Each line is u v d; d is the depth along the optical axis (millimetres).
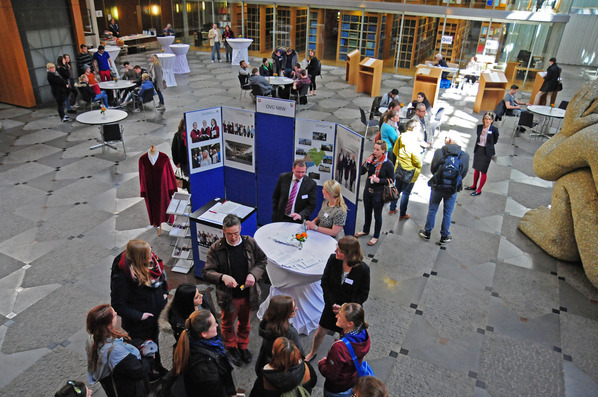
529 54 15117
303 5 18000
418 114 8047
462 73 14750
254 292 3793
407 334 4402
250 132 5789
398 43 16938
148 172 5535
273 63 14805
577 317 4723
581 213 5223
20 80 11398
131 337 3438
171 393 2580
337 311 3414
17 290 4824
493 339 4379
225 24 20391
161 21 22688
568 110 5703
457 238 6152
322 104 12453
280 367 2441
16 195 6941
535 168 6074
